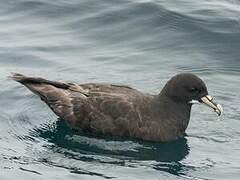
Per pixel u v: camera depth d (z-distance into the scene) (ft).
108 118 56.49
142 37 70.13
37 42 69.21
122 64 66.49
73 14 73.05
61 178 49.90
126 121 56.24
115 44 69.36
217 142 56.18
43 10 73.61
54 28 71.41
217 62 67.10
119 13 72.69
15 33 70.54
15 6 74.08
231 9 73.46
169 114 57.06
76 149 55.11
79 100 57.52
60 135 56.95
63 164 52.31
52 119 59.00
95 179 50.01
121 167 52.24
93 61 66.85
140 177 50.88
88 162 52.90
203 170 52.01
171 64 66.64
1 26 71.46
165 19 71.72
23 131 57.16
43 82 58.70
